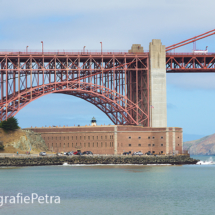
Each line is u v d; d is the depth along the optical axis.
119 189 190.38
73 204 158.38
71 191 183.38
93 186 197.12
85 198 169.25
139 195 177.25
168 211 149.62
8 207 153.00
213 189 195.62
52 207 153.38
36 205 156.38
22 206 154.75
